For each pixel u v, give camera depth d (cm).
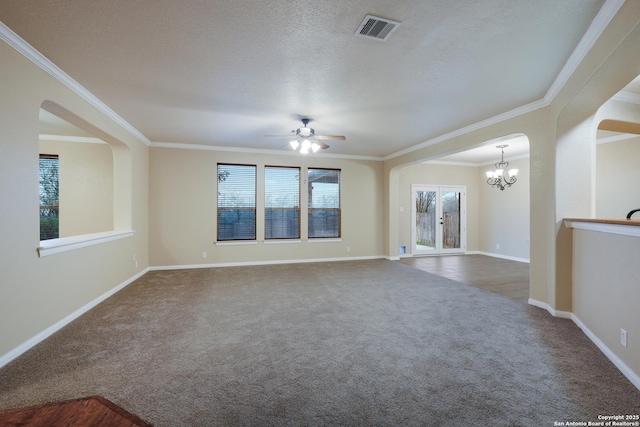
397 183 730
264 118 435
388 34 231
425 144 583
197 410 179
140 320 324
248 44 246
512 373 220
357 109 397
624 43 193
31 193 260
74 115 328
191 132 515
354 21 216
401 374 218
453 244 832
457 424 167
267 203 665
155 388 201
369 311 353
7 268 234
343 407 182
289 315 340
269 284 480
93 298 372
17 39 234
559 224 334
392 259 724
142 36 234
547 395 193
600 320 260
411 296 414
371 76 303
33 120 260
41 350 254
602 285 257
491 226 805
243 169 648
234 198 643
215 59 270
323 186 708
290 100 366
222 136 543
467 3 196
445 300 397
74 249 329
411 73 296
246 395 194
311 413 177
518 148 642
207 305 375
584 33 230
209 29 226
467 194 838
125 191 489
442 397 192
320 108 393
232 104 380
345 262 686
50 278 287
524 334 288
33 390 198
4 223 230
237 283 486
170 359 240
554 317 334
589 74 241
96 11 205
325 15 209
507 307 369
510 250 748
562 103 308
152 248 589
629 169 517
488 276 544
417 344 267
